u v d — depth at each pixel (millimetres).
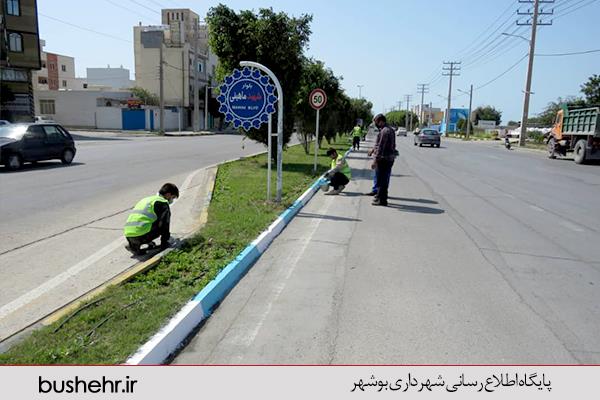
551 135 28641
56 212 8797
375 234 7766
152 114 58500
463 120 99250
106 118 57125
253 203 9477
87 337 3697
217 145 30672
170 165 17438
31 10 40719
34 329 3938
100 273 5426
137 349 3555
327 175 12078
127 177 13820
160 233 6207
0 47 39156
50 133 16234
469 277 5691
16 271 5480
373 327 4281
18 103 40969
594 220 9430
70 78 89000
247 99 9305
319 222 8602
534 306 4844
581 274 5914
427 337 4113
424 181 15453
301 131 22641
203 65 67688
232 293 5066
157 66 62781
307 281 5457
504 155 31047
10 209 8969
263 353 3799
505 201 11570
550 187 14570
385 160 10234
